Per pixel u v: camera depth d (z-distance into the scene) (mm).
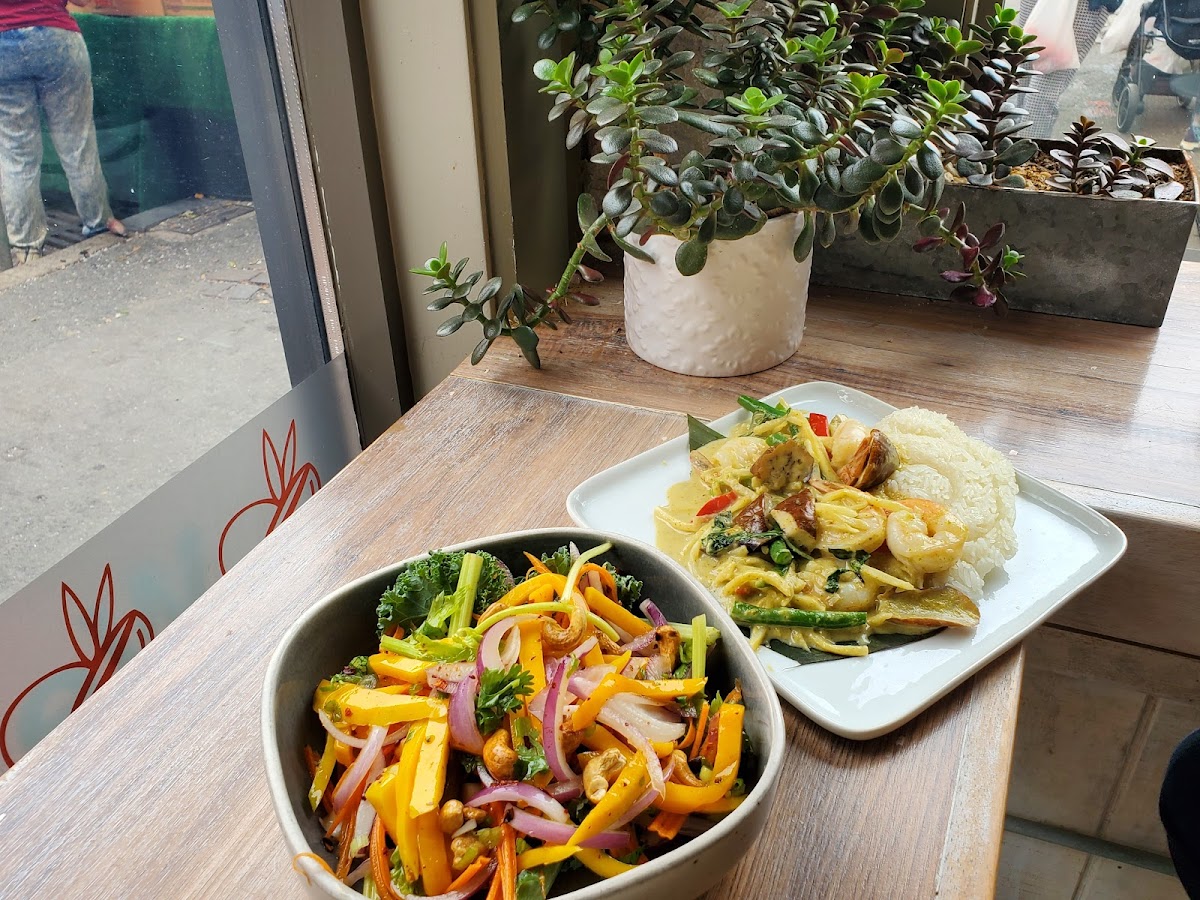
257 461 972
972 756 557
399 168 1008
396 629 544
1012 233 1027
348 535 743
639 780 426
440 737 449
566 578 546
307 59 936
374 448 855
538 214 1100
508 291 1075
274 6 923
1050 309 1062
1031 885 1194
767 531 669
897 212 815
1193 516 750
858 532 654
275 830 515
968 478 706
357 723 473
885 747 563
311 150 995
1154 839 1090
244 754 559
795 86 902
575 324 1079
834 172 808
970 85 1060
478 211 1009
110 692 599
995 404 903
